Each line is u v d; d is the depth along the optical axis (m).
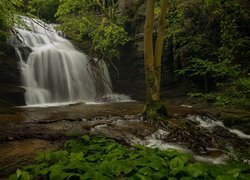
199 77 16.58
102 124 9.45
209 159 7.39
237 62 10.63
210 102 14.41
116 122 9.92
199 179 3.39
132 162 3.80
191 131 8.89
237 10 12.90
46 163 4.05
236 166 4.22
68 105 15.20
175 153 4.32
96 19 11.75
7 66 15.69
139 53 19.72
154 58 10.72
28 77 16.50
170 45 18.17
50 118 10.58
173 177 3.35
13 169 5.13
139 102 17.06
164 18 10.60
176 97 17.67
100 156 4.24
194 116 11.99
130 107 14.22
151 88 10.48
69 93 17.95
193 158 7.41
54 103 16.47
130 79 20.30
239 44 10.37
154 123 9.82
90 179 3.31
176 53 17.39
